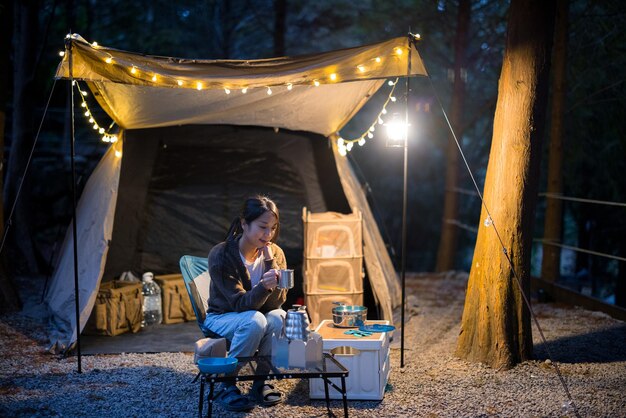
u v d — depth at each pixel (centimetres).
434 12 948
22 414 359
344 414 341
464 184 1260
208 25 1107
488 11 962
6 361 462
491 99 948
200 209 646
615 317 626
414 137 1146
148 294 589
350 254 552
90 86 500
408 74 437
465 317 480
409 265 1309
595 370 445
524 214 461
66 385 410
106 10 1084
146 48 1078
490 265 462
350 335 391
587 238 1001
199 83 437
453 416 359
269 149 659
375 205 714
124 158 621
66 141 984
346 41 1145
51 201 894
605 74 852
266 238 373
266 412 363
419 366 457
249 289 377
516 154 461
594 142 910
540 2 456
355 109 571
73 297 529
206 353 358
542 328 579
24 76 764
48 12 1016
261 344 372
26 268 779
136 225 626
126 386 409
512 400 384
